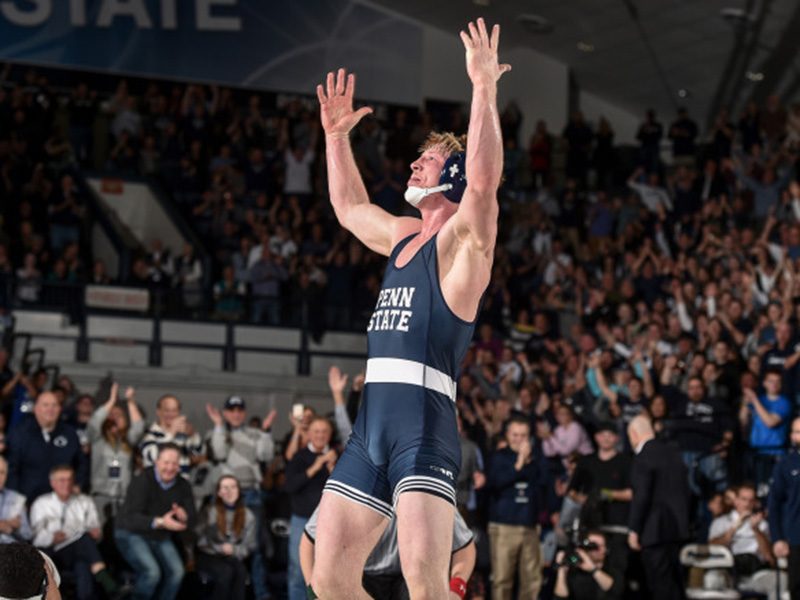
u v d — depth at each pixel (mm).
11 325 16000
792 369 13695
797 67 22766
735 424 13133
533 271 19828
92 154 20875
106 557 11070
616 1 21922
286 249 18797
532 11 23078
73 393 14789
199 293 17938
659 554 10531
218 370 16594
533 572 11227
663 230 20328
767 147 21188
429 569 3580
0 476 9914
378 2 24016
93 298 17328
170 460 10477
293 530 10305
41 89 20406
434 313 3793
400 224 4234
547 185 22594
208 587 10602
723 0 21078
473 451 11719
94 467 11375
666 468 10617
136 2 22703
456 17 23906
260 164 20484
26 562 3775
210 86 23078
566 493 11555
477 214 3637
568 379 14891
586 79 25812
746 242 18062
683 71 24312
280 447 14312
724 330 15281
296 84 23562
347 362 17906
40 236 17984
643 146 23219
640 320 16469
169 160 20766
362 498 3822
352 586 3842
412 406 3750
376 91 24047
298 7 23641
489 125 3648
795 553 10156
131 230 20141
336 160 4504
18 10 22031
